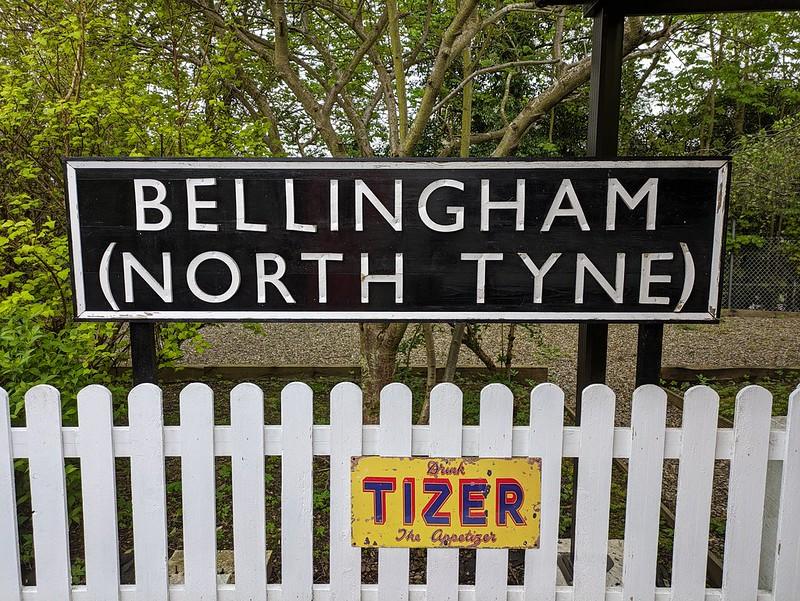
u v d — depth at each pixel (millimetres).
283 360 6871
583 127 10969
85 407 2014
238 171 2146
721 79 9891
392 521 2064
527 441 2047
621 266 2168
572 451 2059
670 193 2145
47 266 3283
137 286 2176
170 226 2158
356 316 2199
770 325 9867
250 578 2082
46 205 3779
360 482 2051
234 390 2008
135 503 2057
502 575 2086
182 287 2184
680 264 2168
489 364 5676
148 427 2035
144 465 2049
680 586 2086
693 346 8078
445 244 2172
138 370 2213
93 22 3625
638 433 2035
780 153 6914
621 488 3646
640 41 3439
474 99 8875
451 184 2146
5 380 2768
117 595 2084
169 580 2230
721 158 2121
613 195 2143
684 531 2068
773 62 9805
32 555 2578
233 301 2193
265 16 4871
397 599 2088
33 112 3404
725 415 4859
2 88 3348
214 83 4168
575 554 2094
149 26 4371
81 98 3668
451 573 2082
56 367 2852
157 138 3719
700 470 2043
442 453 2041
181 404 2020
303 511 2061
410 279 2186
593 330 2342
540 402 2025
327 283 2189
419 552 2809
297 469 2043
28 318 2947
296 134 5652
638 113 11305
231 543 2902
